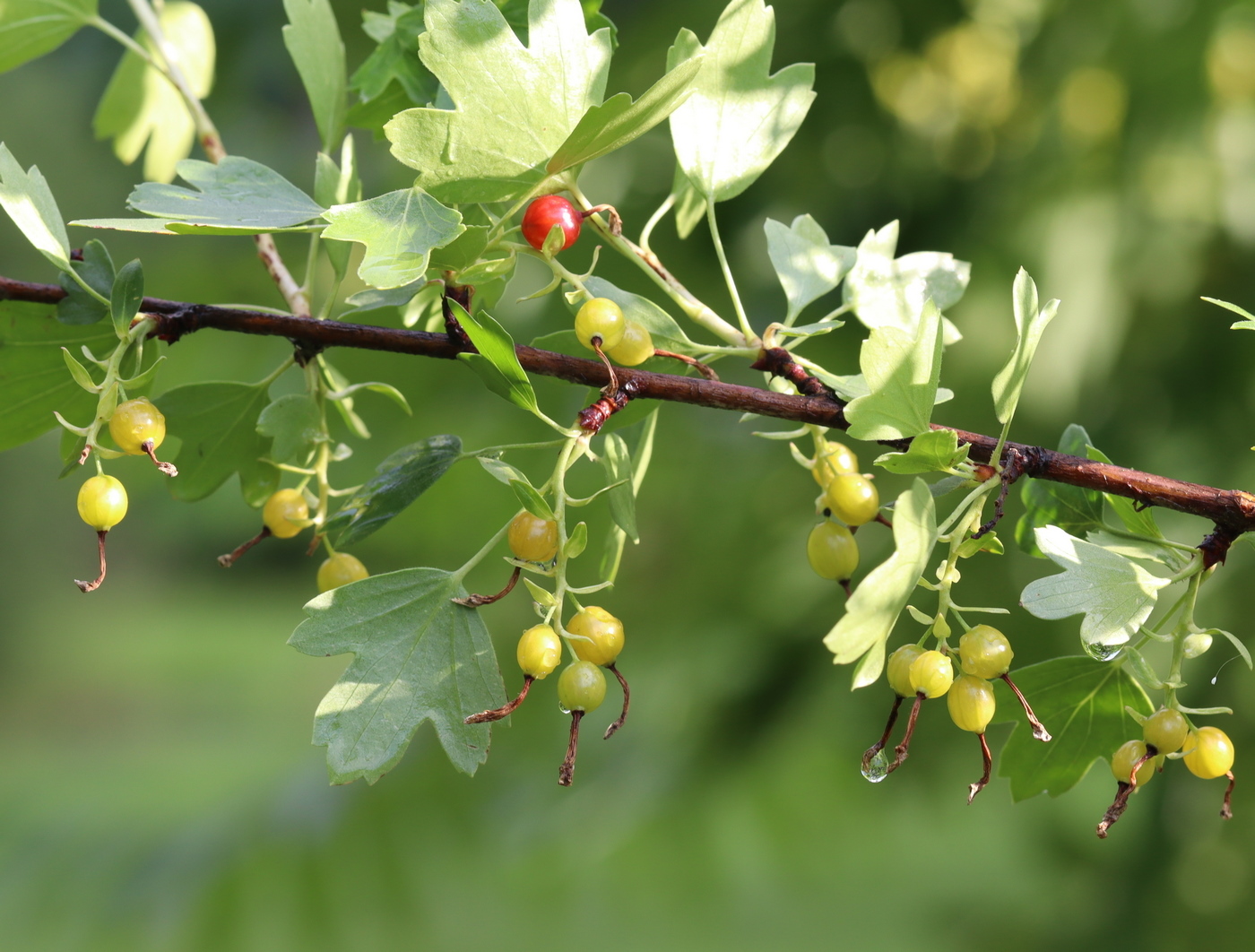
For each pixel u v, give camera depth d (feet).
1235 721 4.13
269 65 4.86
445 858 4.01
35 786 11.81
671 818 4.22
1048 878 5.16
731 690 4.23
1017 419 4.01
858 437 2.04
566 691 2.00
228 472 2.21
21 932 3.80
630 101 2.01
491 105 2.04
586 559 3.88
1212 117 3.91
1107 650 2.07
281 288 2.22
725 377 4.23
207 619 19.12
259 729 14.07
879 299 2.18
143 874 3.95
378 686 2.02
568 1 2.06
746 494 4.33
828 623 4.05
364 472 3.93
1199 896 4.54
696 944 6.90
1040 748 2.12
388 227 2.02
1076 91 4.10
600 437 2.21
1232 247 3.99
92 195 11.32
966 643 2.01
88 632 17.78
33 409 2.17
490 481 3.94
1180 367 4.11
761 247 4.23
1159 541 2.11
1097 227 3.93
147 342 2.16
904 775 4.18
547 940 6.81
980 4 4.31
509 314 3.91
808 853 4.84
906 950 6.27
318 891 3.78
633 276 3.99
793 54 4.39
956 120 4.53
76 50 4.91
